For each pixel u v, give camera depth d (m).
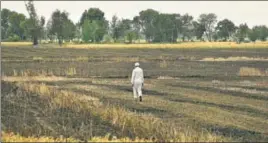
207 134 20.72
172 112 27.53
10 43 182.25
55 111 26.89
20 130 21.41
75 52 118.38
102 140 19.06
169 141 19.09
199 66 71.69
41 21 177.12
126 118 23.34
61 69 64.56
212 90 40.09
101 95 35.94
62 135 20.30
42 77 51.88
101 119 24.47
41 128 22.06
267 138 20.72
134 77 33.06
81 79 50.53
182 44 168.50
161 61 83.38
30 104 29.58
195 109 28.84
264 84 45.38
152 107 29.50
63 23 189.75
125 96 35.47
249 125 23.86
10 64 74.44
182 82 47.66
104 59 87.44
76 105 28.34
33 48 138.00
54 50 128.62
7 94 34.38
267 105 31.16
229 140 19.83
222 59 86.88
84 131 21.47
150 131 21.02
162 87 42.66
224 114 27.11
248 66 70.56
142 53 115.31
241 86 43.47
